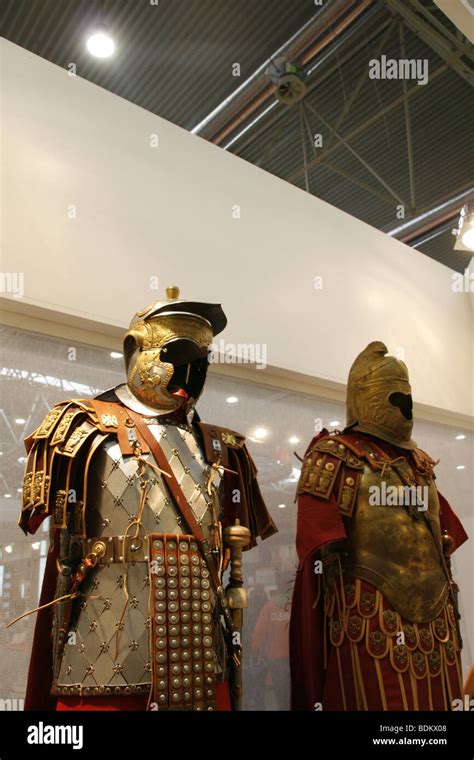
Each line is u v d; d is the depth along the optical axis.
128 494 2.04
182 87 4.96
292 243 3.73
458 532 3.23
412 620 2.63
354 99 5.23
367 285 4.10
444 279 4.72
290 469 3.44
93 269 2.82
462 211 3.93
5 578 2.42
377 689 2.52
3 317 2.61
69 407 2.15
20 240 2.64
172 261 3.12
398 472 2.86
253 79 4.88
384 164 5.91
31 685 2.13
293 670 2.92
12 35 4.46
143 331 2.31
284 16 4.43
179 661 1.90
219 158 3.52
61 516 2.00
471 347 4.76
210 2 4.26
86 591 1.97
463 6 2.81
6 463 2.51
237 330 3.30
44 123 2.86
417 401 4.16
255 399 3.42
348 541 2.76
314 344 3.64
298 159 5.86
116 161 3.06
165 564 1.98
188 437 2.29
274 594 3.17
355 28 4.68
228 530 2.26
